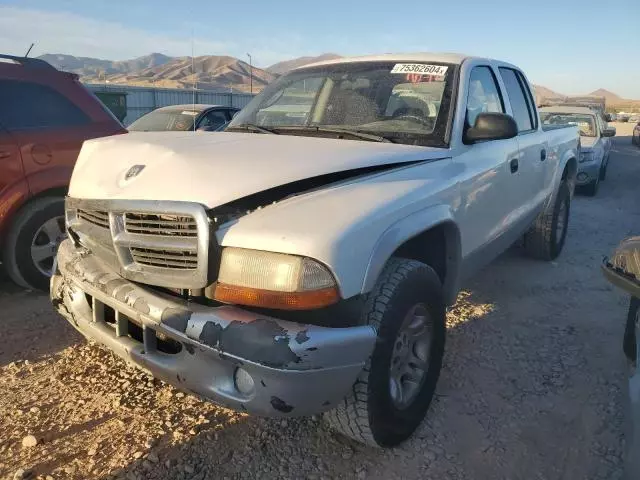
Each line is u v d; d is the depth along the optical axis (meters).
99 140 3.29
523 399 3.41
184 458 2.79
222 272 2.38
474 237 3.71
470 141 3.58
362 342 2.38
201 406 3.25
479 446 2.96
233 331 2.25
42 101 4.93
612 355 3.97
